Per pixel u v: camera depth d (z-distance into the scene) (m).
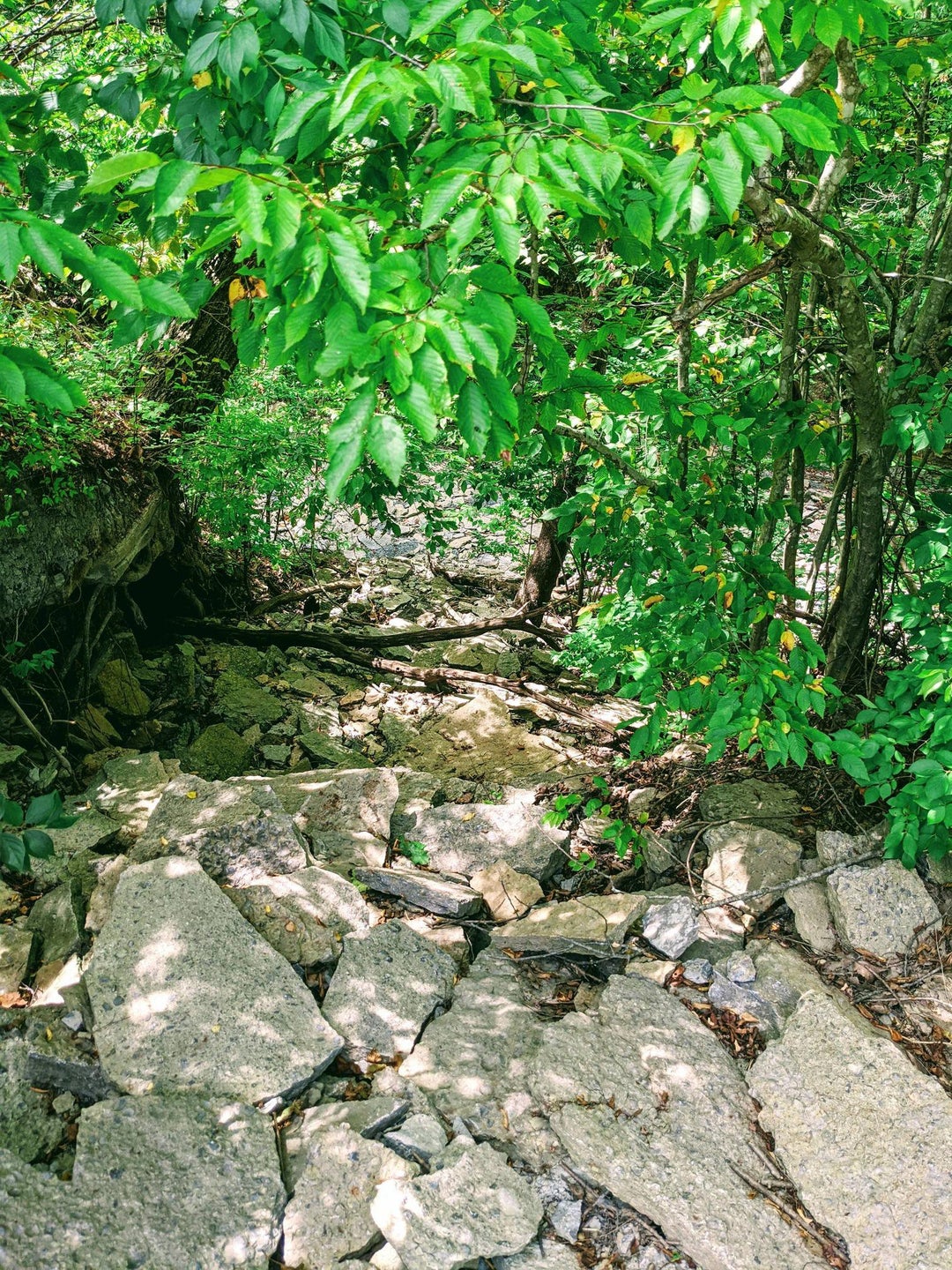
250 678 6.07
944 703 2.97
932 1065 2.77
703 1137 2.47
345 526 8.86
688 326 3.91
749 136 1.82
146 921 2.78
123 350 4.72
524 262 4.11
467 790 4.42
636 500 3.42
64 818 2.10
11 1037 2.52
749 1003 2.91
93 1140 2.25
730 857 3.50
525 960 3.14
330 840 3.52
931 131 4.70
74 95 2.61
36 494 4.34
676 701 3.19
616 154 1.83
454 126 2.06
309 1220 2.17
